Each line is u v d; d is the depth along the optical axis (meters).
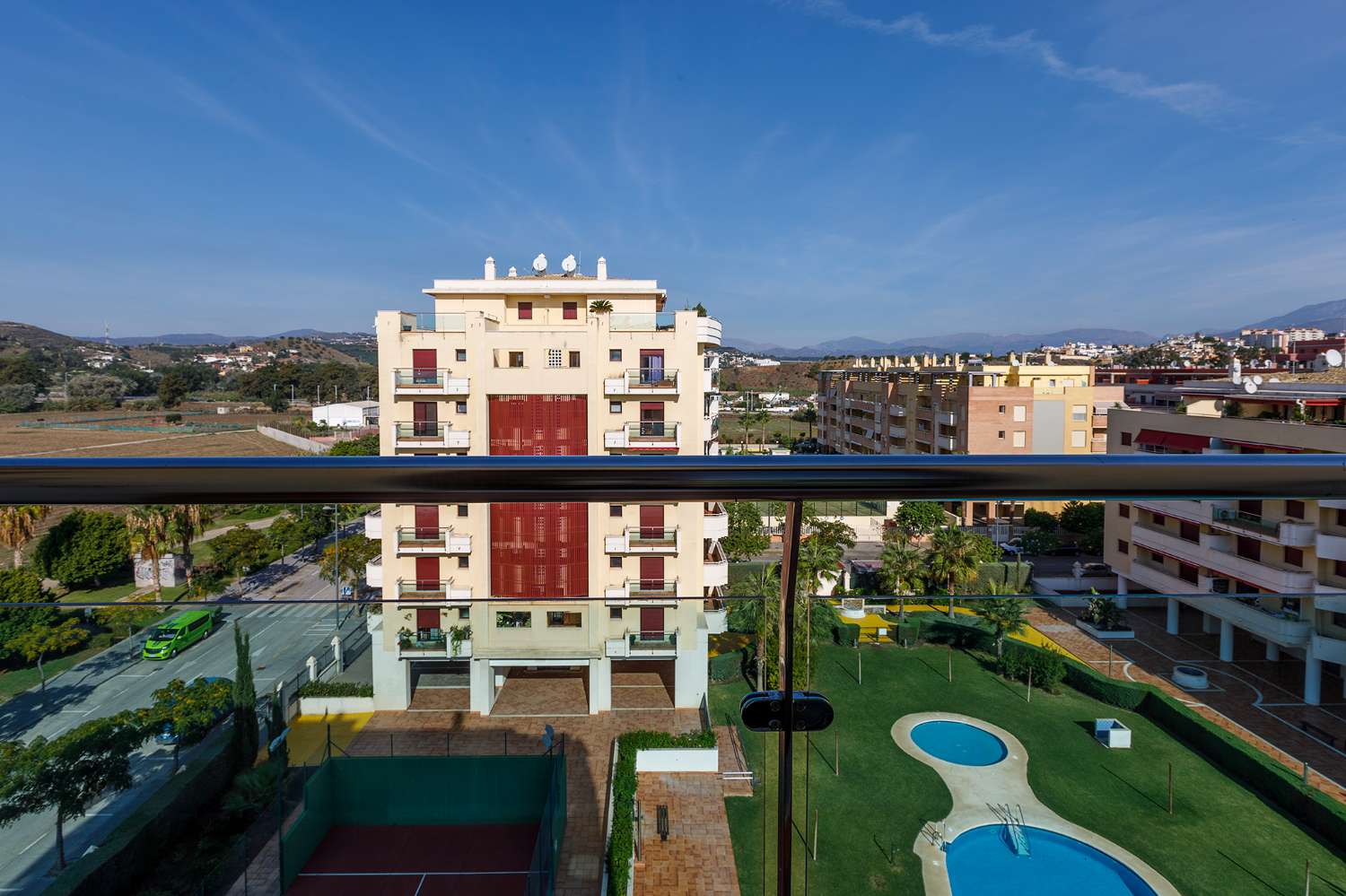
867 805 27.34
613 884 23.97
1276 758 31.83
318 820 27.30
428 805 28.91
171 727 27.00
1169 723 35.06
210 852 25.05
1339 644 33.38
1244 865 25.30
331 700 34.28
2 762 23.88
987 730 34.06
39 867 23.17
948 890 23.27
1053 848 26.09
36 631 30.02
